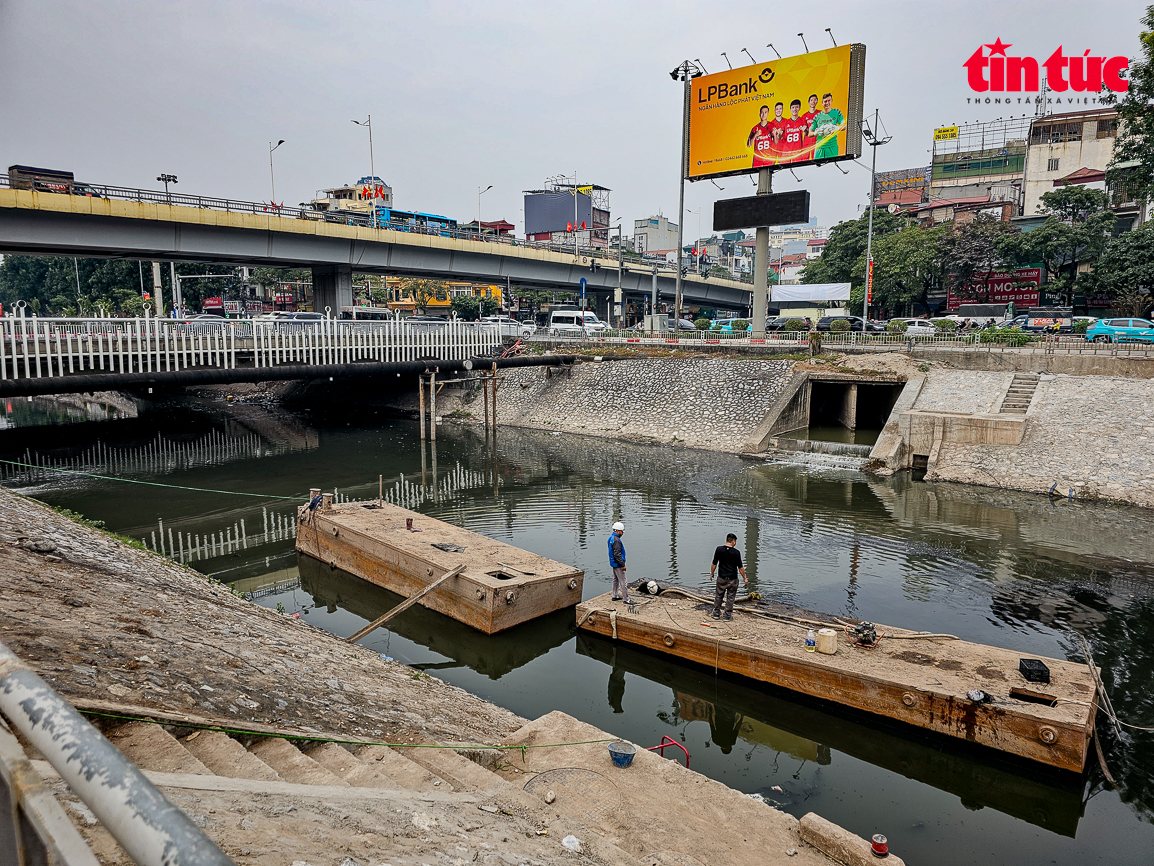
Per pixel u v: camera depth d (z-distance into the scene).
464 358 41.72
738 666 12.33
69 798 3.52
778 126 36.78
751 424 34.75
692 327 59.75
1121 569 17.70
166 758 4.89
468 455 34.47
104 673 5.97
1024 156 76.31
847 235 67.69
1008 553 18.95
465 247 53.84
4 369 25.75
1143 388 26.94
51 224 34.16
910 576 17.42
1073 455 25.50
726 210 40.28
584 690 12.65
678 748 10.92
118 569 10.77
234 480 29.09
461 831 5.12
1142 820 9.18
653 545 20.19
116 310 75.06
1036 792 9.76
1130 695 12.02
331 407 52.56
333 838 4.12
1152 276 44.16
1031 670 10.72
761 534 21.03
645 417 38.47
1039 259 52.22
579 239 111.75
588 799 7.49
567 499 25.64
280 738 6.09
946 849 8.70
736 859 6.75
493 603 14.18
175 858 0.98
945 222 63.38
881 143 43.94
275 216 42.03
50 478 28.72
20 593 7.49
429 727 8.34
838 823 9.20
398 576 16.80
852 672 11.16
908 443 29.17
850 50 33.94
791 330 44.47
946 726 10.42
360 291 90.38
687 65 39.56
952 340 35.88
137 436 39.47
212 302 66.88
